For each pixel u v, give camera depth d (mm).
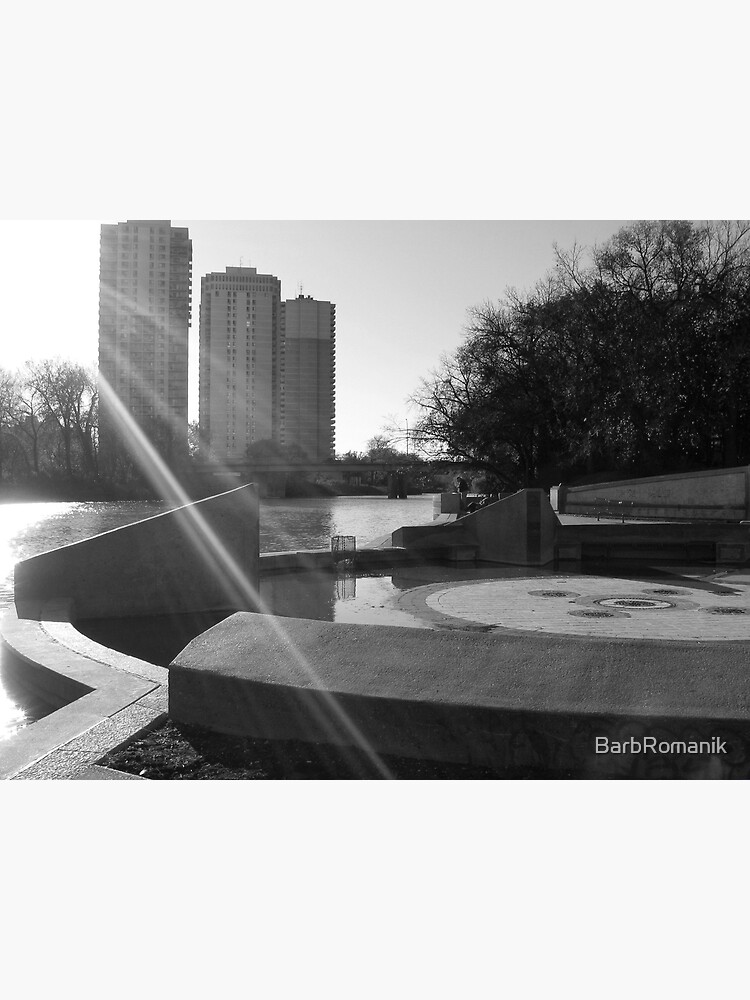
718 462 47625
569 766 4754
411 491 147875
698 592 15625
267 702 5551
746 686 4715
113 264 115000
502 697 4965
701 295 45531
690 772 4609
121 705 6523
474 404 57219
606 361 49062
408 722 5105
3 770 5176
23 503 82312
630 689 4832
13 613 11133
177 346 117000
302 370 155625
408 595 15211
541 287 58156
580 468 56375
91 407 90938
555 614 12852
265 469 102938
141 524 13055
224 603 13984
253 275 149500
